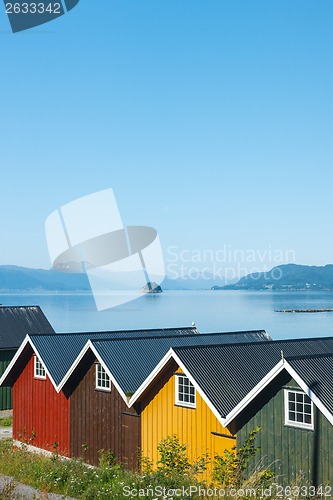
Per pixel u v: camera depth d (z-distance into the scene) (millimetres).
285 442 24469
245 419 26203
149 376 30688
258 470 22750
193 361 28938
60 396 37781
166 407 30656
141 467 29094
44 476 23688
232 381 28250
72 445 36594
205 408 28562
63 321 122125
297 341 32906
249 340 39781
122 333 40969
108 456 33281
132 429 32594
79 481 22828
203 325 108625
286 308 159125
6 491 19781
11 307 57312
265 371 29406
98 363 35094
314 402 23141
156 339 36750
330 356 25703
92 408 35312
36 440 39500
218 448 27766
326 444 23125
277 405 24891
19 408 41312
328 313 141875
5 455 28781
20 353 40344
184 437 29500
